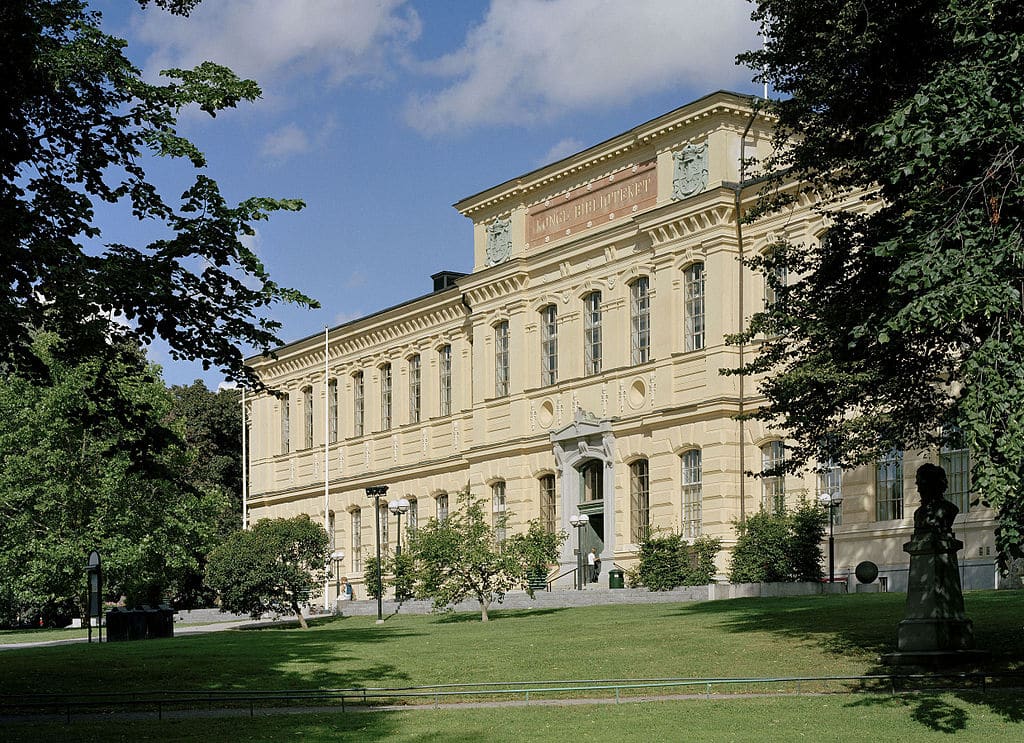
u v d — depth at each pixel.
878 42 23.06
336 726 19.28
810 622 30.30
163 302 23.77
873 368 25.67
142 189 25.59
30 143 24.31
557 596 50.38
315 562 54.03
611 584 52.44
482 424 64.81
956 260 17.42
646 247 55.19
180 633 50.12
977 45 19.25
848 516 47.69
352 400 79.62
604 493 56.62
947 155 18.06
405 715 20.28
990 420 16.94
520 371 62.34
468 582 45.84
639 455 54.97
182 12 24.92
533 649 29.33
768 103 27.89
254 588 52.50
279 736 18.44
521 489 62.16
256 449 88.69
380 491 56.75
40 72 23.22
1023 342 16.98
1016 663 22.64
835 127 25.56
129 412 26.03
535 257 61.25
